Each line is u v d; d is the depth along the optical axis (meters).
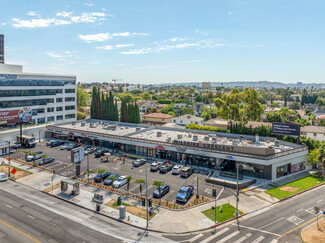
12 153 65.19
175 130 78.56
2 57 138.62
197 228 32.09
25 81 84.44
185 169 51.03
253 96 80.25
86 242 28.48
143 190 43.88
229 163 53.56
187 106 172.50
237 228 32.25
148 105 167.38
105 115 98.69
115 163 58.34
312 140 63.88
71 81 103.06
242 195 42.56
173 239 29.67
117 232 30.92
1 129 75.12
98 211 36.00
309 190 45.72
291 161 53.66
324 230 31.19
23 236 29.31
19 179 48.19
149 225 32.62
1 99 77.19
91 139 74.19
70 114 103.31
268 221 34.06
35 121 88.62
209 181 47.66
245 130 72.81
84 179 48.38
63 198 40.12
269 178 49.69
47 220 33.28
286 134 60.84
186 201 39.75
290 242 28.89
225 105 87.56
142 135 70.94
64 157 62.34
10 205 37.47
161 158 61.84
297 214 36.09
